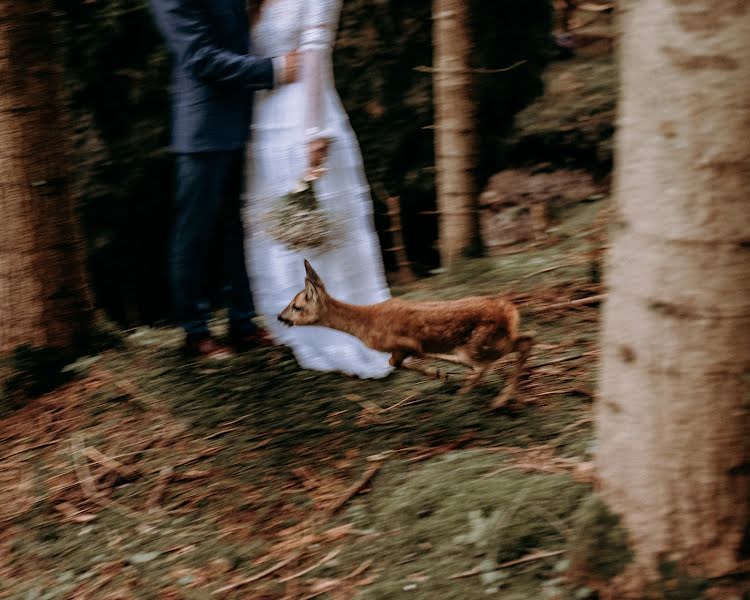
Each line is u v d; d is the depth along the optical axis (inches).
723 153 88.4
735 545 97.8
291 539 136.2
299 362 184.1
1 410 193.2
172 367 189.9
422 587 116.3
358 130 337.7
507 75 348.5
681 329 94.2
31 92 195.6
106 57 312.2
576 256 235.9
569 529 117.1
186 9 165.6
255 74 167.2
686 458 97.0
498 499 125.8
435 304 155.7
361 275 177.6
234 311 191.6
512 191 358.6
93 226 322.0
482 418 155.6
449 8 233.1
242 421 169.3
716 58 86.7
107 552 143.3
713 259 91.2
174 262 183.0
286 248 170.7
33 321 200.8
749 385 93.5
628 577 102.3
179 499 151.4
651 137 92.4
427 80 335.9
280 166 174.2
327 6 169.5
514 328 152.2
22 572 144.4
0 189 197.6
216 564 134.4
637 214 95.6
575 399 157.8
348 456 152.9
